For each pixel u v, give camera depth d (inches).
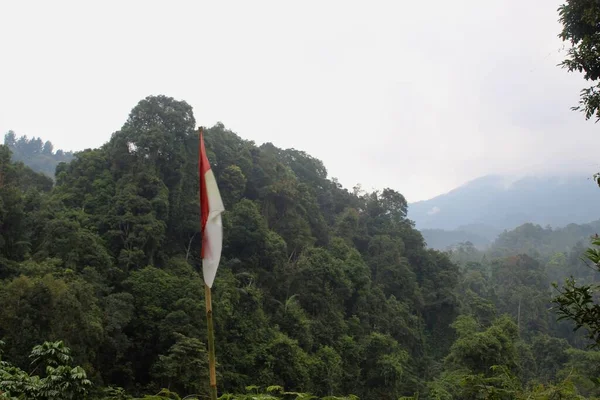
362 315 1833.2
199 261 1604.3
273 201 2018.9
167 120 1633.9
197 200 1638.8
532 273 3070.9
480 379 235.5
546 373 1834.4
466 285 2942.9
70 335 831.1
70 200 1504.7
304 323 1488.7
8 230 1133.7
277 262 1676.9
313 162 2815.0
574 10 241.9
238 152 2086.6
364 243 2429.9
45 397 207.5
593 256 172.2
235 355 1224.2
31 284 821.2
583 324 172.9
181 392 1028.5
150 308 1146.7
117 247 1336.1
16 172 1320.1
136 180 1487.5
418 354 2063.2
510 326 1362.0
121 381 1067.9
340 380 1453.0
